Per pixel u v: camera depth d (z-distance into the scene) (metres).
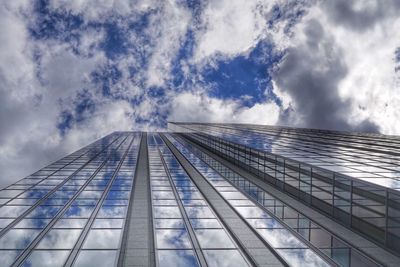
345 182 25.38
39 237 22.23
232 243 21.97
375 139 65.62
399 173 27.59
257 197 32.56
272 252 20.72
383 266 19.03
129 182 37.66
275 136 71.31
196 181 39.47
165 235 23.02
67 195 31.92
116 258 19.69
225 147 59.50
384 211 21.48
